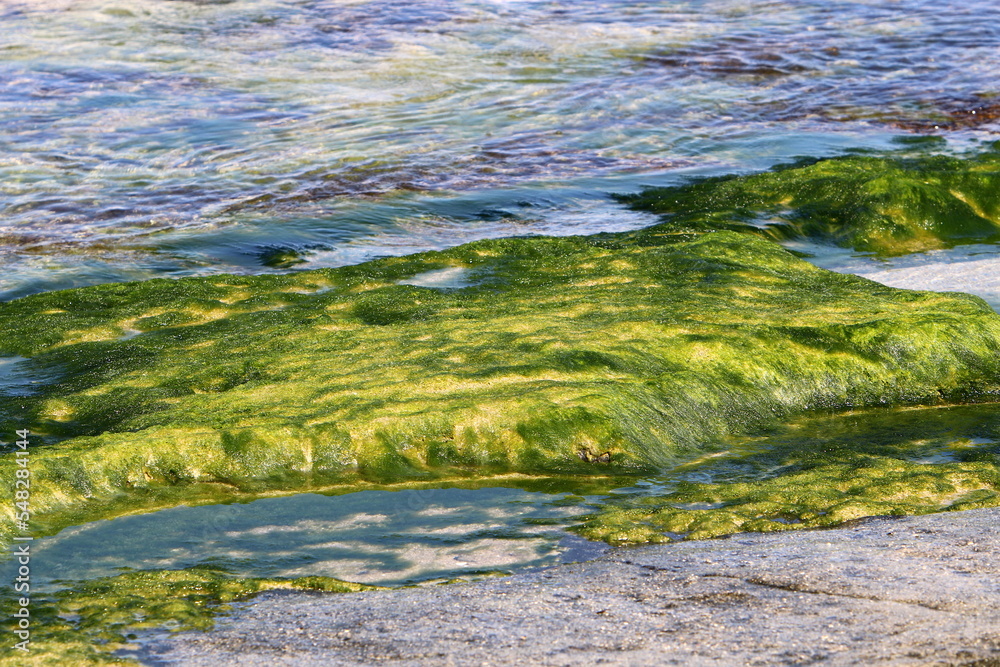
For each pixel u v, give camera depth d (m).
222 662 8.32
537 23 43.16
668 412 14.00
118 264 21.78
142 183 26.62
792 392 15.09
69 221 24.12
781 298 18.03
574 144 29.98
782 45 40.16
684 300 17.78
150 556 10.95
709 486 12.36
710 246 20.62
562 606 9.05
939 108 32.56
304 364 15.46
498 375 14.49
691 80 36.03
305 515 11.87
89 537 11.34
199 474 12.58
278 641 8.67
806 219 23.92
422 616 8.99
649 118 32.25
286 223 24.11
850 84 35.47
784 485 12.24
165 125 31.00
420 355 15.45
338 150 29.09
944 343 15.91
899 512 11.27
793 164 28.20
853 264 22.00
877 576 9.24
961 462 12.73
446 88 34.97
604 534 11.07
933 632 7.98
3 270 21.28
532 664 7.86
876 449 13.60
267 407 13.90
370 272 20.33
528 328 16.47
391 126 31.22
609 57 38.66
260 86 34.75
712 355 15.42
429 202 25.58
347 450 12.86
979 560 9.52
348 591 9.98
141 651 8.67
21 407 14.61
